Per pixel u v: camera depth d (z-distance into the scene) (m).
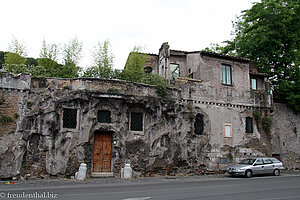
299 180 15.17
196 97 19.83
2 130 14.83
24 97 15.54
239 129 21.06
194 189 11.44
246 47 27.11
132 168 16.67
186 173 18.27
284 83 24.77
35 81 16.00
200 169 18.83
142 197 9.33
